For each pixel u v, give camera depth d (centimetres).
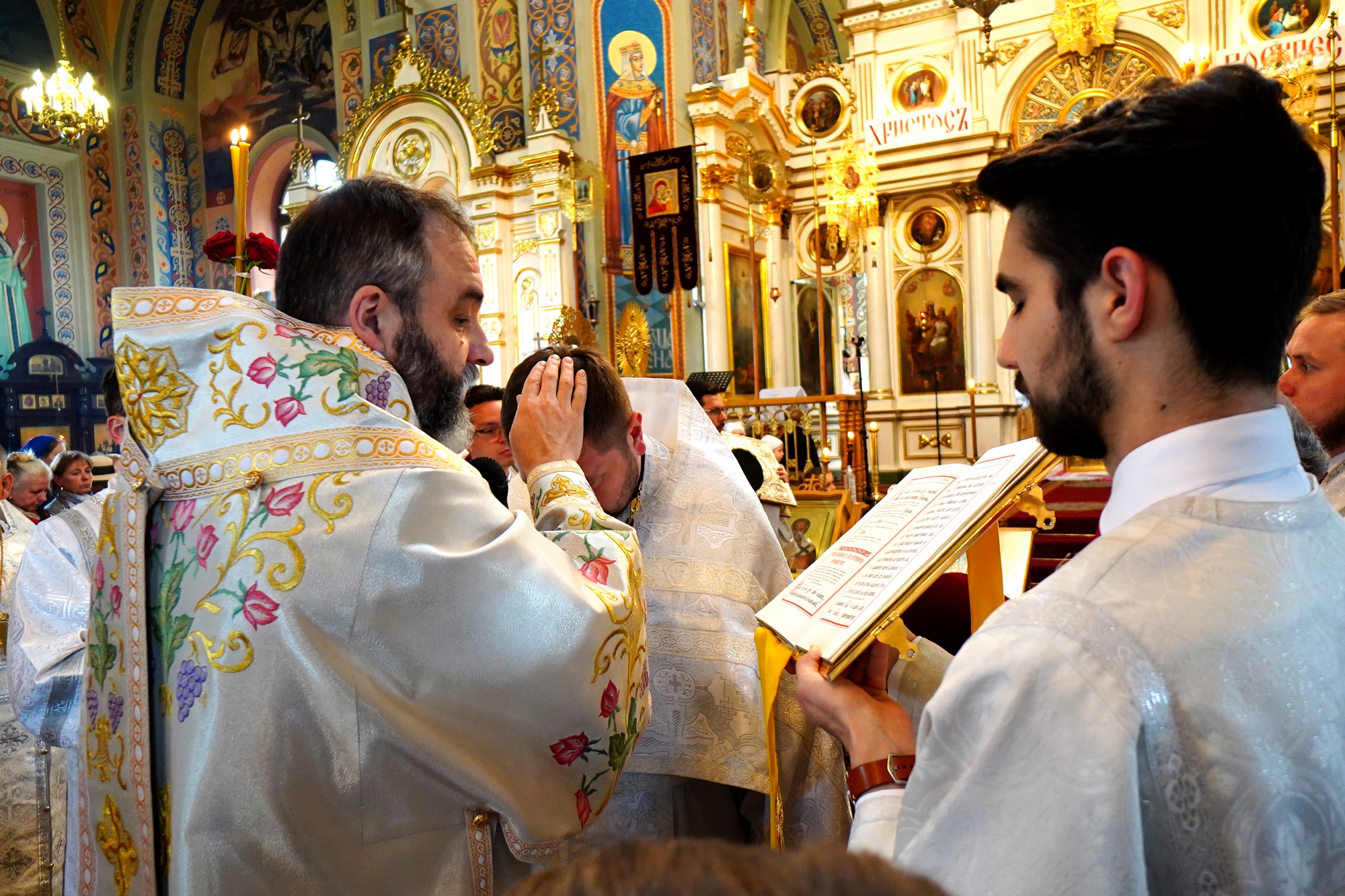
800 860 29
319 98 1661
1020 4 1155
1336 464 161
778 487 257
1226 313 64
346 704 93
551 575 100
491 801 97
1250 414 67
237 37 1730
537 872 32
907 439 1243
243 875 90
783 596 110
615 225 1193
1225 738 58
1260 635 60
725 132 1166
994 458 99
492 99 1246
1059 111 1153
